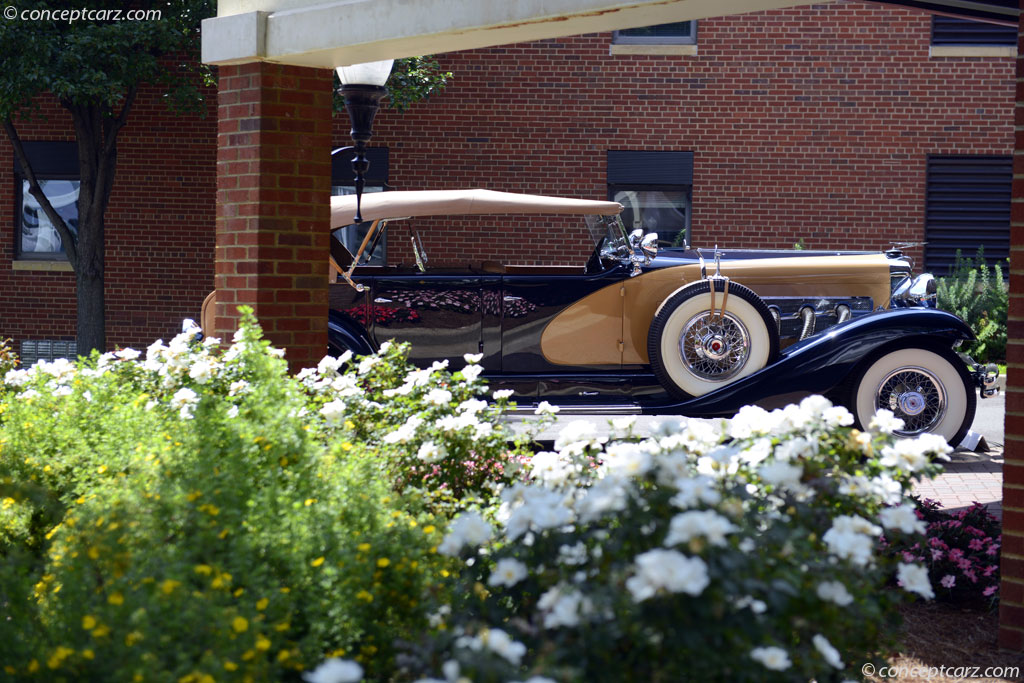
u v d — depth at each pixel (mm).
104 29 12133
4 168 15141
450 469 4574
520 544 2850
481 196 8172
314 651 2846
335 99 13344
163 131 14875
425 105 14742
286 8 5582
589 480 3342
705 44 14438
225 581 2842
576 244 14320
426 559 3227
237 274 5848
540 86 14625
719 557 2375
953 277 13938
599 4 4492
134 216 14992
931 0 6254
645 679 2430
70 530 3309
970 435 8672
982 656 3838
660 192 14781
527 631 2543
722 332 8039
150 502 3322
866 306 8867
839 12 14273
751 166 14508
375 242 8242
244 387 4324
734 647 2391
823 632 2641
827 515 2855
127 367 5324
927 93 14281
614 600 2391
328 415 4281
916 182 14398
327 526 3236
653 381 8320
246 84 5746
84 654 2537
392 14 5105
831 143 14422
